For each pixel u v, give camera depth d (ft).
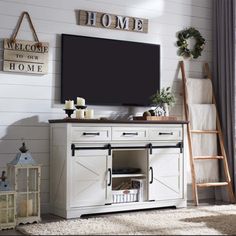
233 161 17.44
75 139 13.99
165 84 17.42
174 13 17.63
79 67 15.60
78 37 15.58
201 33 18.25
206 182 17.54
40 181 14.87
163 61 17.39
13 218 12.86
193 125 17.40
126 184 15.51
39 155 15.01
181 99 17.70
